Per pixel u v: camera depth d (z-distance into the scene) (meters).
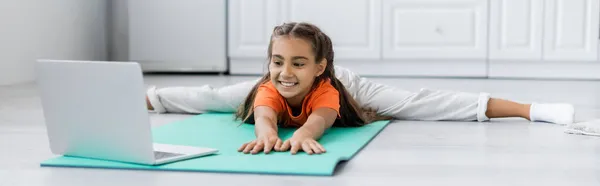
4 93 2.92
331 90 1.79
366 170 1.35
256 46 4.04
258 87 1.88
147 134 1.33
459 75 3.91
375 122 1.99
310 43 1.72
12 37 3.33
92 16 4.15
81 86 1.37
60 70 1.39
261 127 1.63
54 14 3.71
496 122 2.03
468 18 3.83
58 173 1.33
